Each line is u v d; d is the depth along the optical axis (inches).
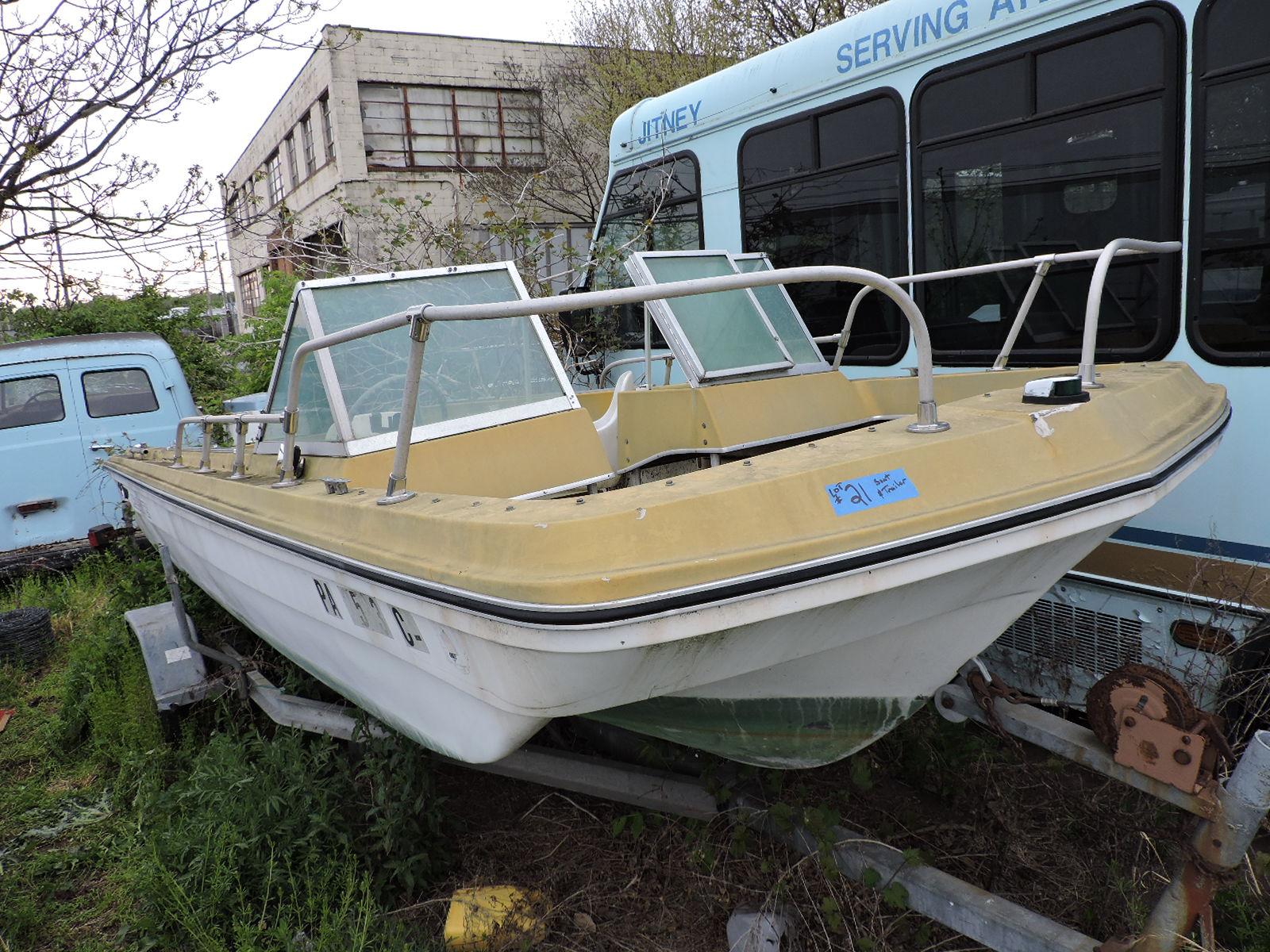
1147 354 143.6
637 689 82.1
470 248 309.9
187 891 117.4
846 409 150.3
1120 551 140.6
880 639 91.0
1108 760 94.7
